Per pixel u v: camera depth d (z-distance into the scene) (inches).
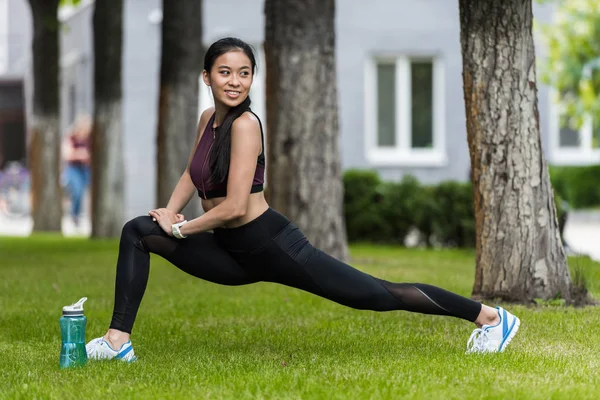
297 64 550.0
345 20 1058.1
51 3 893.2
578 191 1083.9
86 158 1056.2
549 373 230.1
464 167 1048.2
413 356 252.8
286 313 355.6
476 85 361.4
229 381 221.1
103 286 443.5
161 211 243.0
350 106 1061.1
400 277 466.0
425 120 1059.9
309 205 552.1
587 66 1056.2
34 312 355.9
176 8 735.7
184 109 741.3
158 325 322.0
